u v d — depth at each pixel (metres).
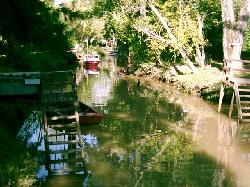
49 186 12.98
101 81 36.59
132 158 15.77
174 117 21.97
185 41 29.48
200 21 30.12
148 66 36.25
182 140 17.95
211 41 39.09
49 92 17.78
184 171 14.42
